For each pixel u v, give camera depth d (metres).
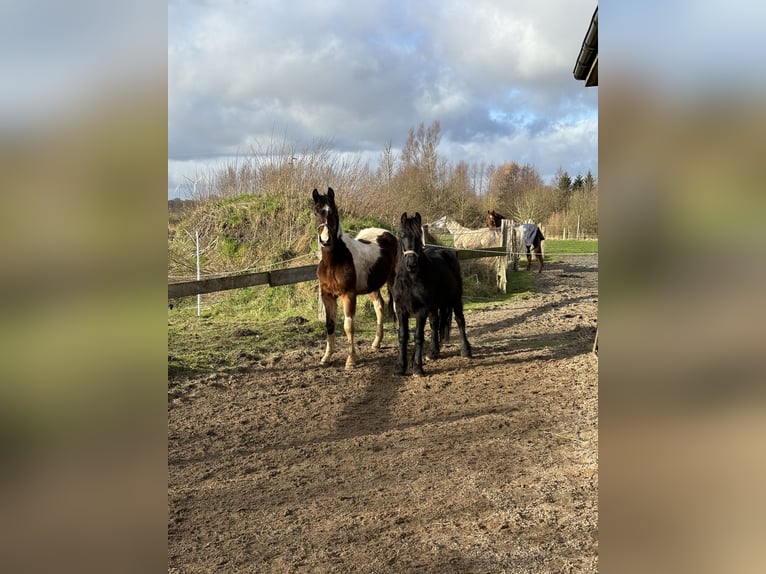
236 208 11.12
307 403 5.22
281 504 3.28
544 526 2.90
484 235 13.62
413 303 5.91
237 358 6.71
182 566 2.66
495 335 8.15
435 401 5.19
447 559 2.64
